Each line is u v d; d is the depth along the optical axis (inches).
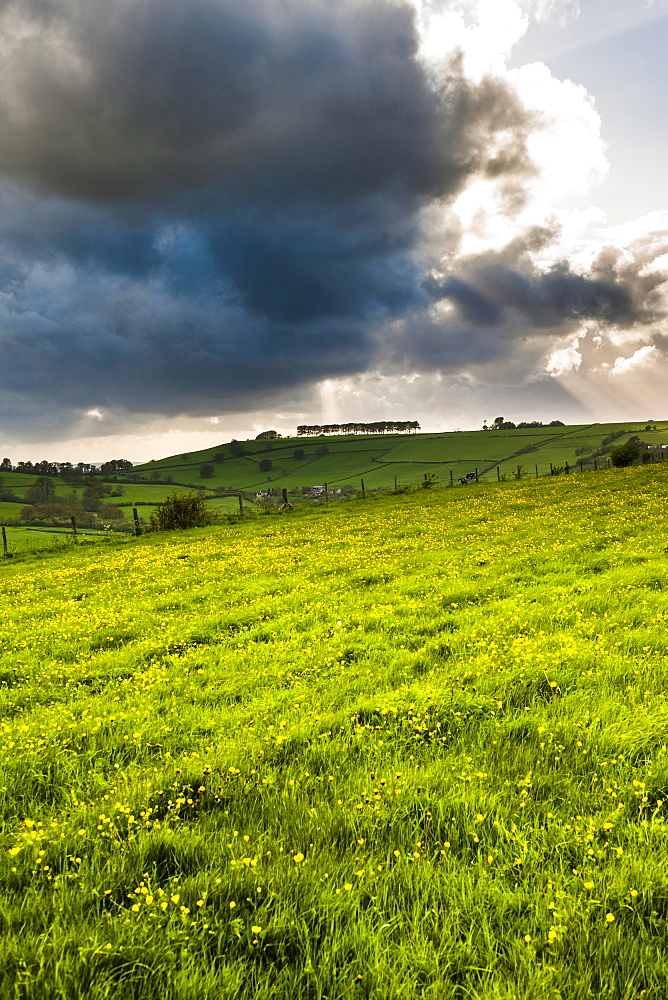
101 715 330.0
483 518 1144.8
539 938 143.9
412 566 721.6
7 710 359.9
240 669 402.9
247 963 143.6
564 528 878.4
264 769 244.7
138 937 150.2
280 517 1728.6
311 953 145.2
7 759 267.3
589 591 493.7
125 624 576.7
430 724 279.0
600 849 172.9
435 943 146.9
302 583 693.9
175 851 191.3
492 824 192.7
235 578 792.9
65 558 1332.4
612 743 239.8
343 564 792.9
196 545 1254.3
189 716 319.0
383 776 232.4
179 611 624.7
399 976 135.2
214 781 235.8
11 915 160.6
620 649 349.7
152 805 224.2
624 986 130.4
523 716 274.4
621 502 1106.1
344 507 1801.2
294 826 201.3
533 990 128.8
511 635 398.0
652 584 496.7
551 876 165.2
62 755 274.2
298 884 169.5
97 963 142.6
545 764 230.7
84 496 7091.5
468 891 162.7
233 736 285.7
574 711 274.4
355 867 176.4
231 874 173.6
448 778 224.7
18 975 135.4
